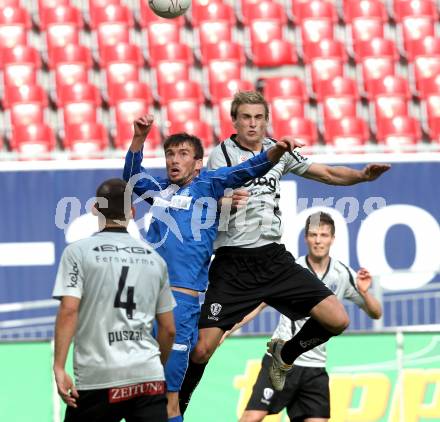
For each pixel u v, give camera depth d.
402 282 47.59
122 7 64.88
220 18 65.38
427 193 48.12
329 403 33.28
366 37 65.88
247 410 33.19
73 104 59.22
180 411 29.19
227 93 60.62
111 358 22.80
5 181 46.34
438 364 36.00
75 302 22.73
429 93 62.19
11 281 46.44
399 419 35.91
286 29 65.94
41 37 63.72
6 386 34.44
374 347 36.00
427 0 67.19
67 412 23.50
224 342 35.47
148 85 61.84
